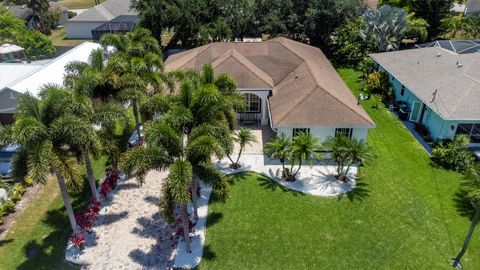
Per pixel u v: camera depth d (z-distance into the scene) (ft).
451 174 78.69
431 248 59.62
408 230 63.41
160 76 86.58
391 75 115.03
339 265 56.80
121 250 60.34
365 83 126.00
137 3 152.35
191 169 49.83
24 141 48.70
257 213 67.92
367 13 152.87
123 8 217.77
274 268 56.54
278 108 88.22
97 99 79.36
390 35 143.54
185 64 110.32
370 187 74.74
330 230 63.62
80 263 58.08
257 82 96.84
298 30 151.84
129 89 78.07
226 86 73.41
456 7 229.45
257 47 117.50
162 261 58.29
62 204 72.23
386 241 61.11
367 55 141.08
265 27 150.51
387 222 65.26
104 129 63.26
